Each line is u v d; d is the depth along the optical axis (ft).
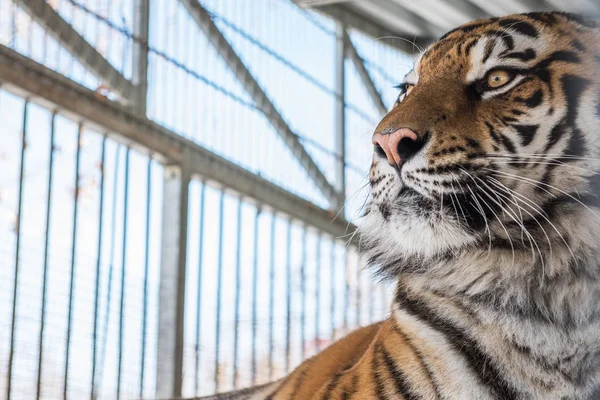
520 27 9.25
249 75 17.88
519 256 8.83
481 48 9.19
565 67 9.04
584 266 8.72
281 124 18.72
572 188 8.83
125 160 15.33
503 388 8.71
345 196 20.31
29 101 13.99
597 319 8.63
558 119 8.90
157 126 15.70
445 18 21.40
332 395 9.36
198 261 16.66
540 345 8.67
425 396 8.79
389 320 9.43
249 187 17.67
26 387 13.85
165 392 15.71
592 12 9.95
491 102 8.98
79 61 14.65
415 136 8.76
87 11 14.76
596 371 8.59
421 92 9.14
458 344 8.83
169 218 16.01
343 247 20.35
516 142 8.88
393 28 22.27
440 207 8.83
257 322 18.17
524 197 8.83
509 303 8.77
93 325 14.75
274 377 18.45
